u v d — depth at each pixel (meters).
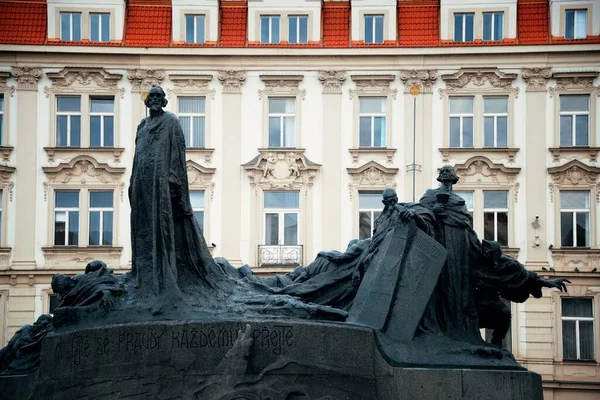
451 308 15.92
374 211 39.19
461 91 39.47
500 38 39.88
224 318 14.65
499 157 39.22
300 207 39.09
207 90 39.72
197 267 15.62
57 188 39.31
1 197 39.28
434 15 40.34
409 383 14.54
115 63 39.84
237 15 40.56
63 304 15.89
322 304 16.33
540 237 38.84
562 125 39.59
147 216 15.55
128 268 39.09
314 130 39.56
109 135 39.81
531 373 14.71
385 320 15.19
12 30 39.81
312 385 14.42
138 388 14.52
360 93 39.59
